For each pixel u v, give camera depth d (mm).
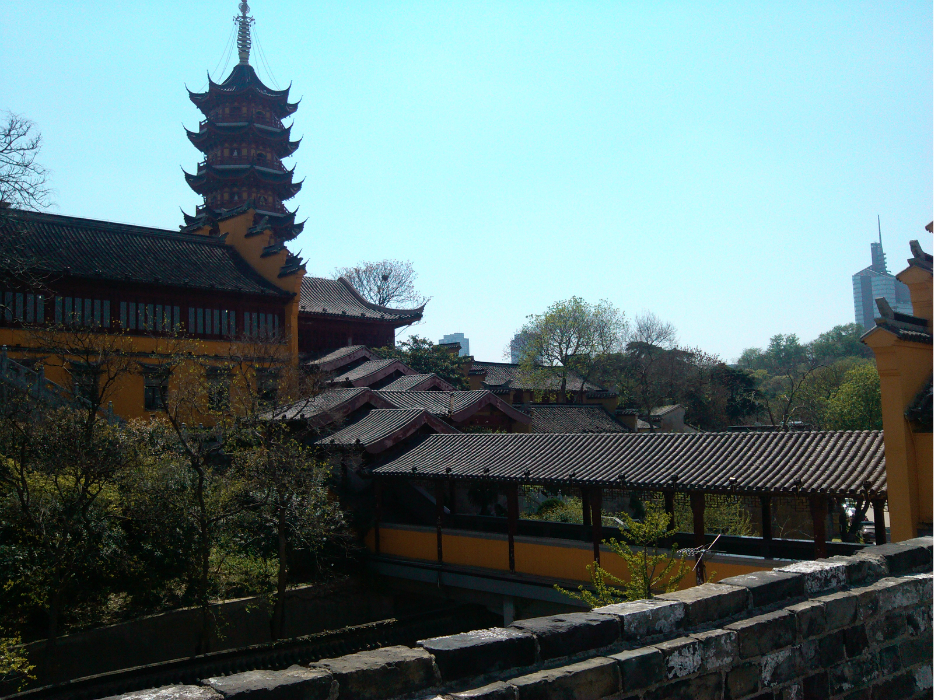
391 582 24391
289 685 3562
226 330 38094
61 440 18000
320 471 22500
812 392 59969
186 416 31562
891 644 6023
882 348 13844
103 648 18062
